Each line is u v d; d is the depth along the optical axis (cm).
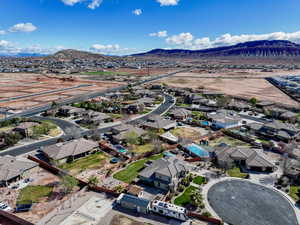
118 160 5788
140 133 7206
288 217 3734
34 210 3897
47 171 5281
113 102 12444
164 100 13562
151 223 3594
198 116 9738
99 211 3869
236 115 9469
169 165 4856
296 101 12888
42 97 14238
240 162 5562
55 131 8006
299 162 5228
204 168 5353
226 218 3700
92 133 7781
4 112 10550
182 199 4194
